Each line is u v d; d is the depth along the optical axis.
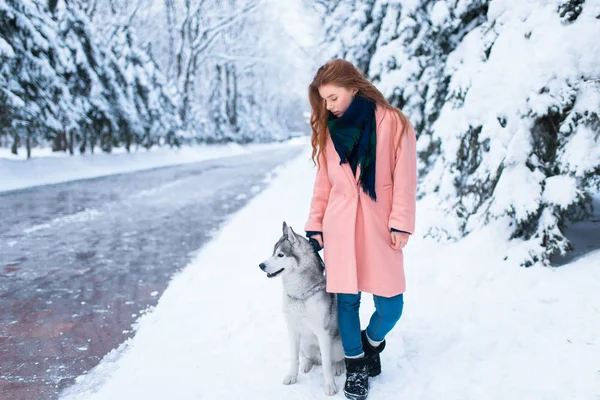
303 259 2.04
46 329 3.07
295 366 2.23
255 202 8.89
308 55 18.66
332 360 2.34
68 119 14.68
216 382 2.28
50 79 13.25
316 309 2.05
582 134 3.29
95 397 2.19
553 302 2.88
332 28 11.91
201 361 2.51
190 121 29.42
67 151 17.59
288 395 2.13
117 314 3.35
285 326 2.94
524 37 3.98
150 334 2.92
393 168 2.04
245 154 32.84
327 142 2.14
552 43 3.58
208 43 30.45
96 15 21.45
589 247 3.80
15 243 5.61
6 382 2.36
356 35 9.85
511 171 3.68
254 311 3.23
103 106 16.34
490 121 3.96
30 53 12.45
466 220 4.48
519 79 3.73
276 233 5.80
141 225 6.86
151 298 3.70
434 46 6.73
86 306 3.51
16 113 11.87
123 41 20.67
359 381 2.08
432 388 2.14
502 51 4.12
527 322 2.69
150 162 20.33
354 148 2.00
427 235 4.82
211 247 5.39
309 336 2.24
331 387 2.13
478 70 4.54
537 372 2.17
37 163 12.98
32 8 12.91
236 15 30.16
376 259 2.00
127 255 5.10
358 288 2.04
